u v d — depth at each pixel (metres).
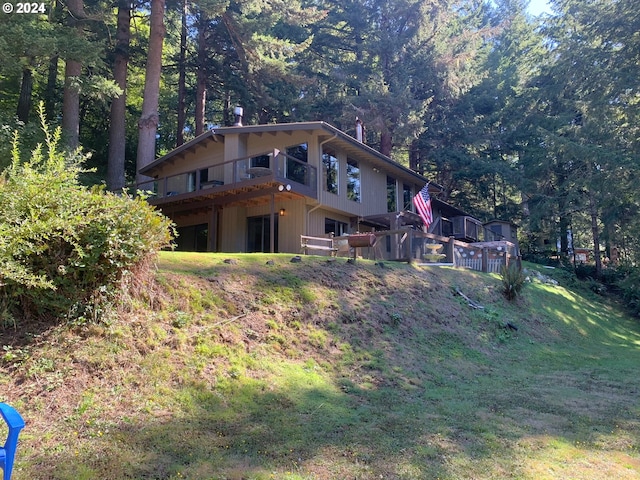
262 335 6.98
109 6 21.22
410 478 4.00
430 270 13.09
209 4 18.33
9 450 2.82
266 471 3.94
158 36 19.72
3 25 12.77
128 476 3.66
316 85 29.34
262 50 22.42
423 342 8.97
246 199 16.02
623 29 21.86
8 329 5.07
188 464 3.95
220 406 5.18
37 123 16.67
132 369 5.26
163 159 19.78
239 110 18.91
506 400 6.56
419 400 6.33
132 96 30.25
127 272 5.97
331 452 4.41
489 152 32.84
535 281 18.66
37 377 4.69
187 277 7.45
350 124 27.69
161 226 6.47
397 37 28.75
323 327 7.99
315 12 22.78
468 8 33.56
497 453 4.63
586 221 28.38
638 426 5.62
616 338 15.47
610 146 22.61
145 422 4.56
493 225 29.03
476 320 11.12
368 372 7.15
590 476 4.21
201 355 5.96
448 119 31.61
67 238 5.32
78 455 3.86
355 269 10.77
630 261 23.36
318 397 5.88
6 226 4.88
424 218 16.45
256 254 10.22
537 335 12.16
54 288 5.09
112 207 5.89
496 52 34.94
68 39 14.64
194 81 30.58
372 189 20.34
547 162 27.75
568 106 27.84
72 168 5.86
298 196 16.12
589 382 8.08
